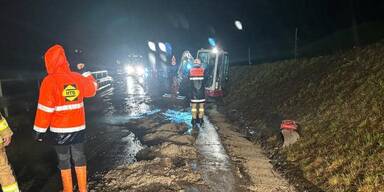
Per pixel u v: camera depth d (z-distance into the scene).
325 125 7.11
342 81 8.50
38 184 5.45
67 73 4.60
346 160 5.48
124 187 5.25
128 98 16.20
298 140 7.13
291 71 12.59
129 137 8.50
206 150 7.36
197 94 9.83
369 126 6.03
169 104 14.14
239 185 5.45
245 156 7.05
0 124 3.98
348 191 4.78
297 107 9.22
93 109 12.93
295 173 5.93
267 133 8.66
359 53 9.36
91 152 7.22
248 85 15.34
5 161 4.09
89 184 5.41
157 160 6.34
